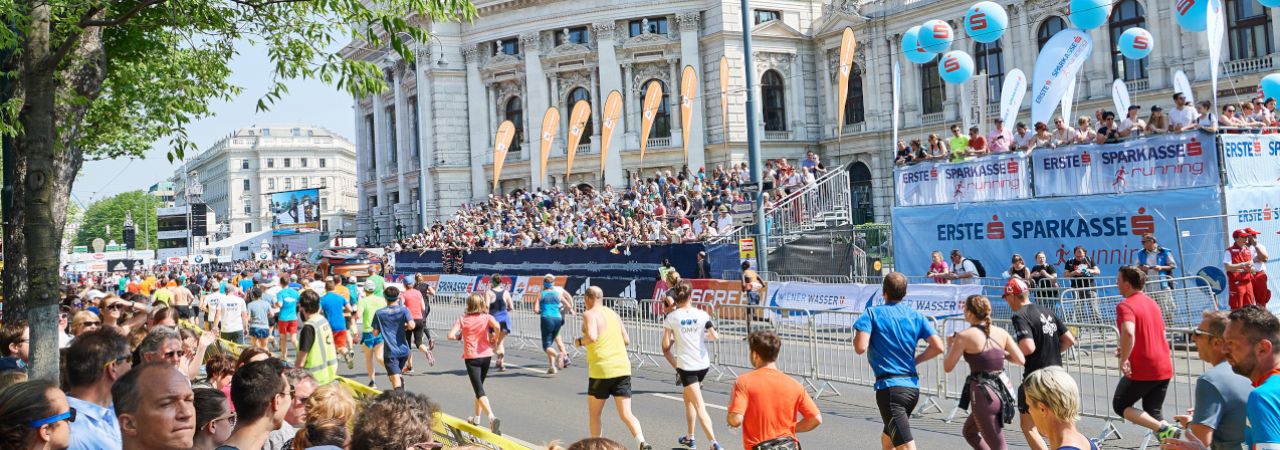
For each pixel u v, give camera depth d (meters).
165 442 4.64
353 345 23.92
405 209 60.00
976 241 22.12
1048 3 41.03
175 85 14.09
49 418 4.34
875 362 8.69
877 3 47.47
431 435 5.12
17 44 9.05
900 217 23.88
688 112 39.22
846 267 26.92
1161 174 18.78
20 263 9.88
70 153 11.62
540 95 52.84
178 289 22.78
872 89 47.97
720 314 17.30
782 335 15.94
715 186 37.28
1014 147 21.39
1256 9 34.94
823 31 49.75
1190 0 18.64
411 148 59.78
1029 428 8.52
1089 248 19.89
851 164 49.56
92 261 75.38
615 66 51.12
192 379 9.69
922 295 20.19
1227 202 17.73
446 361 20.42
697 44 49.97
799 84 50.41
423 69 55.44
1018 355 8.48
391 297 14.47
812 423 7.57
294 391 6.02
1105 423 10.95
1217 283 17.73
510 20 53.56
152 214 140.00
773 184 32.81
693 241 28.98
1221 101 35.84
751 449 7.44
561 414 13.49
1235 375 5.64
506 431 12.43
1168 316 16.91
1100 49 39.84
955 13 44.19
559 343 18.39
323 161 146.00
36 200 8.38
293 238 76.94
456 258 39.47
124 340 5.95
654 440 11.54
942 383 13.61
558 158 52.50
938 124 45.34
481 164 55.00
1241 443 5.58
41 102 8.49
